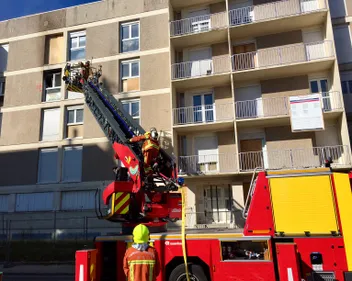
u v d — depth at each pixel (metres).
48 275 10.59
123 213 7.62
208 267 5.96
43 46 21.59
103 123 10.33
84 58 20.77
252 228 5.77
